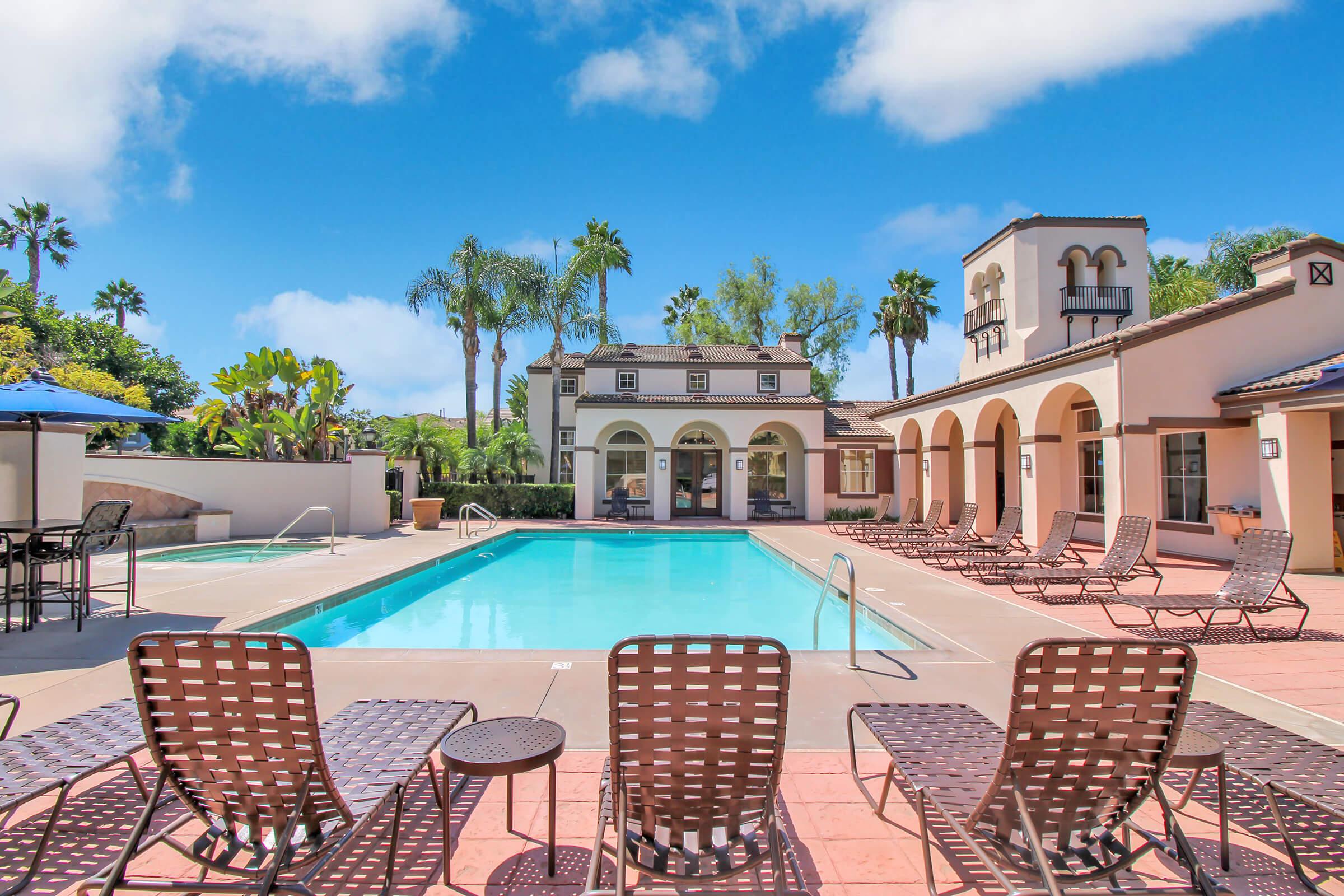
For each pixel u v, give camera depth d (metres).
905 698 4.46
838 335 33.56
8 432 7.14
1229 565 10.76
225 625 6.28
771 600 9.93
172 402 33.06
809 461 20.98
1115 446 10.82
